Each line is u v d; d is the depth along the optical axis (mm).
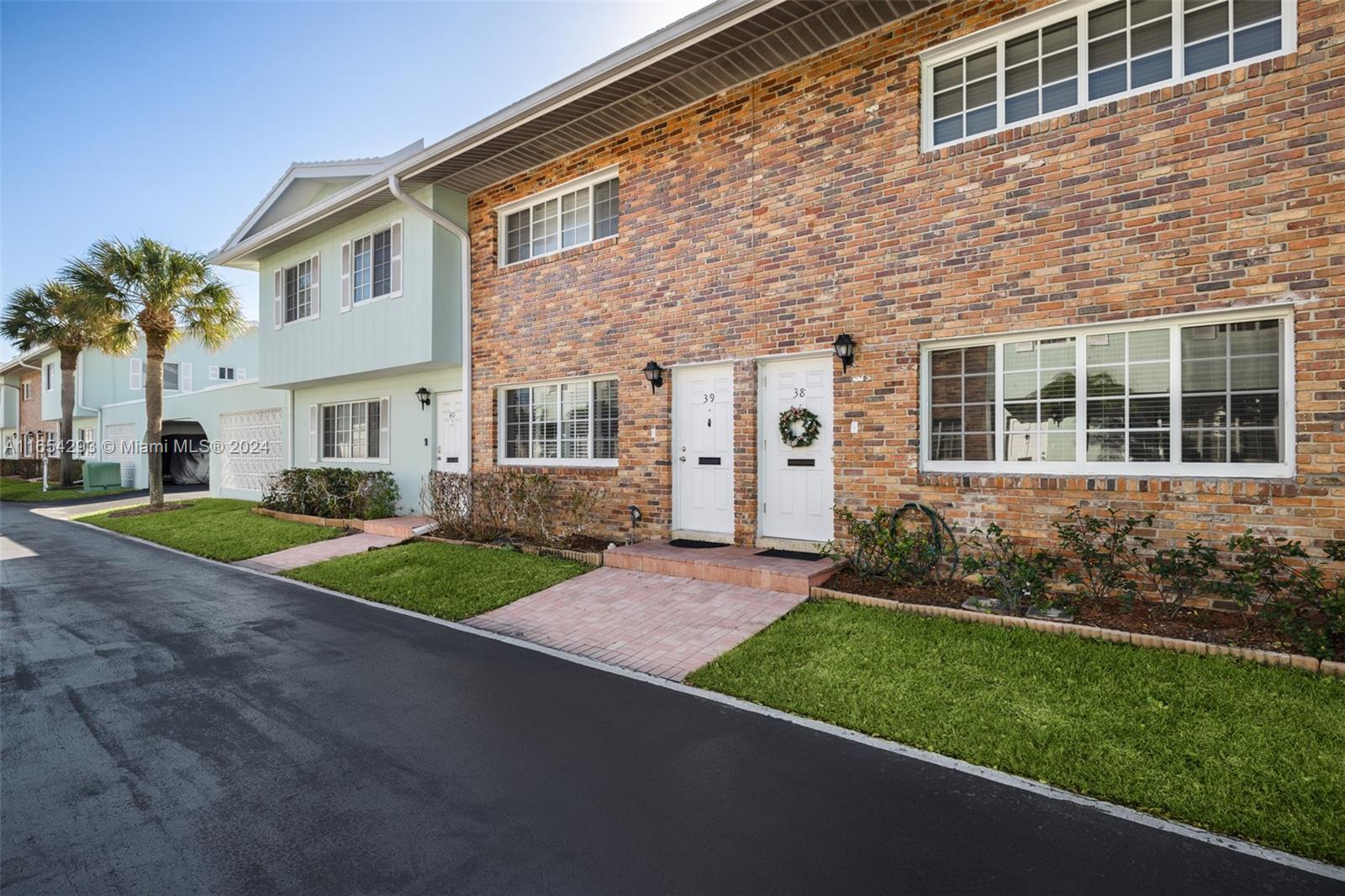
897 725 3980
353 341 12539
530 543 9367
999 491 6371
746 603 6461
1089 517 5812
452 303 11398
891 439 6984
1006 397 6535
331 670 5184
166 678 5020
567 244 10219
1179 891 2518
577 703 4473
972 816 3043
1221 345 5574
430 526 11273
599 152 9523
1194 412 5684
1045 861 2705
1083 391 6152
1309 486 5066
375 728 4090
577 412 10039
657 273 8914
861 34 7172
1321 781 3189
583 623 6273
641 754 3707
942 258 6699
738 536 8164
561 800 3213
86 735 4008
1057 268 6102
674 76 7914
